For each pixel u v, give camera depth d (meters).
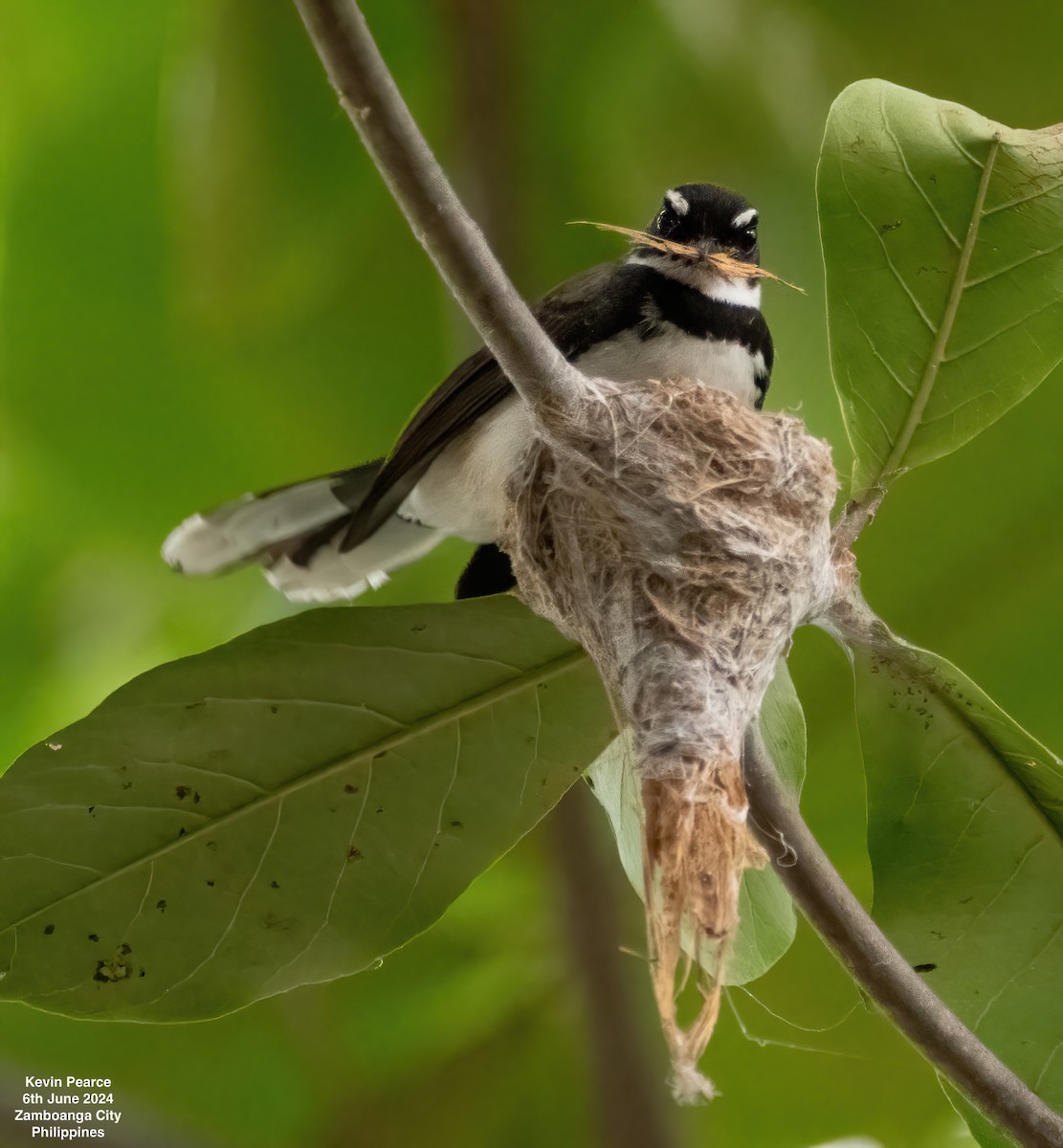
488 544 9.74
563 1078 12.20
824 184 6.87
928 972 7.12
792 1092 11.51
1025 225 6.83
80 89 11.57
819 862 6.39
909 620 11.66
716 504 7.24
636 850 7.28
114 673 12.84
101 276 11.98
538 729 7.07
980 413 7.12
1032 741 6.89
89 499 12.72
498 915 12.25
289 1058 12.26
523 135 11.20
